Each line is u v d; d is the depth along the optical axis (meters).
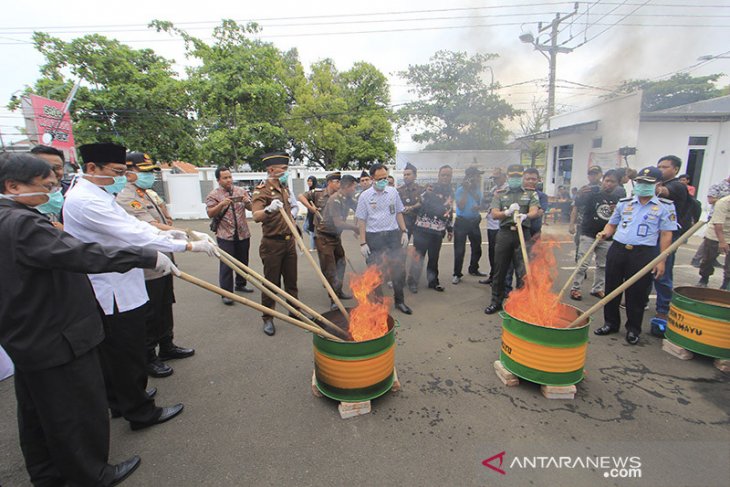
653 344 3.54
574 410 2.57
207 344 3.72
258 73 16.25
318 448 2.26
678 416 2.49
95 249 1.71
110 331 2.24
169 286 3.34
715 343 3.04
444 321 4.18
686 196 4.06
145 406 2.47
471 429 2.40
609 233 3.62
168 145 15.90
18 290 1.61
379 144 21.80
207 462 2.17
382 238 4.40
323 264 4.83
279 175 3.82
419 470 2.07
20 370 1.72
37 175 1.73
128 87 13.69
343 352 2.47
